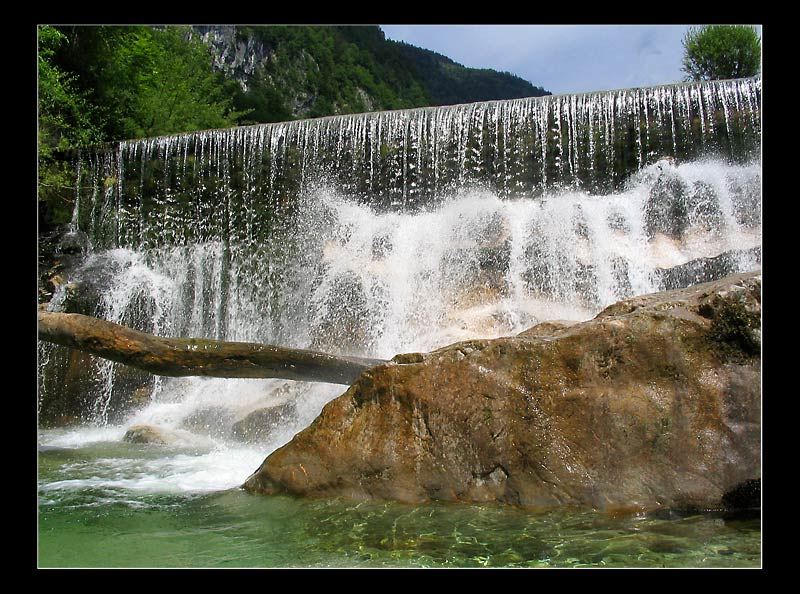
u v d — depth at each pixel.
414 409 4.41
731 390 3.98
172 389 9.34
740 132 9.45
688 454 3.91
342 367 5.68
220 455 6.70
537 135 10.18
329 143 11.34
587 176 10.02
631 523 3.71
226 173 11.91
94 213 12.45
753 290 4.10
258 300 11.27
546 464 4.04
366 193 11.12
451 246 9.92
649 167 9.69
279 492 4.63
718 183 9.34
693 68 23.19
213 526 4.09
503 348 4.38
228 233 11.80
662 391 4.05
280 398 7.95
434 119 10.72
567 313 8.84
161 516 4.36
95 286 11.40
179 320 11.60
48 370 10.02
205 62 25.83
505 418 4.19
